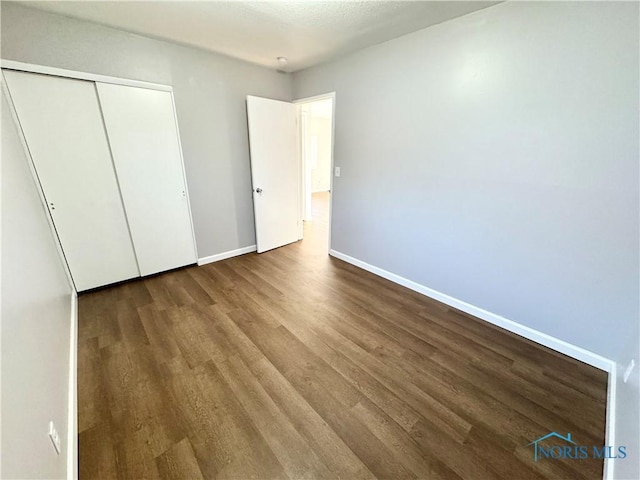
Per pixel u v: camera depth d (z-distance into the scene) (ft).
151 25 7.31
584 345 5.99
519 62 5.84
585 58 5.10
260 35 7.80
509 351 6.34
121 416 4.68
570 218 5.76
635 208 5.05
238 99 10.48
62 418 4.08
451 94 7.00
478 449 4.24
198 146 9.93
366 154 9.48
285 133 12.06
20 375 2.99
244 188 11.64
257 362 5.93
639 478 2.92
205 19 6.93
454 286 8.04
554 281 6.19
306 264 11.23
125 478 3.82
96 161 8.10
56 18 6.81
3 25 6.29
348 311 7.89
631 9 4.58
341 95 9.80
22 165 6.25
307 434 4.43
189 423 4.58
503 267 6.93
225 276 10.04
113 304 8.07
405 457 4.11
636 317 5.24
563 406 4.96
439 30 6.92
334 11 6.42
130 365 5.79
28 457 2.71
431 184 7.93
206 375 5.57
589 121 5.24
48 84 7.06
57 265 7.07
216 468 3.95
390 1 5.97
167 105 8.95
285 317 7.57
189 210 10.24
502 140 6.37
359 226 10.48
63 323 5.93
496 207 6.76
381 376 5.60
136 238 9.27
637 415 3.57
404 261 9.23
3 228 3.73
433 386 5.37
